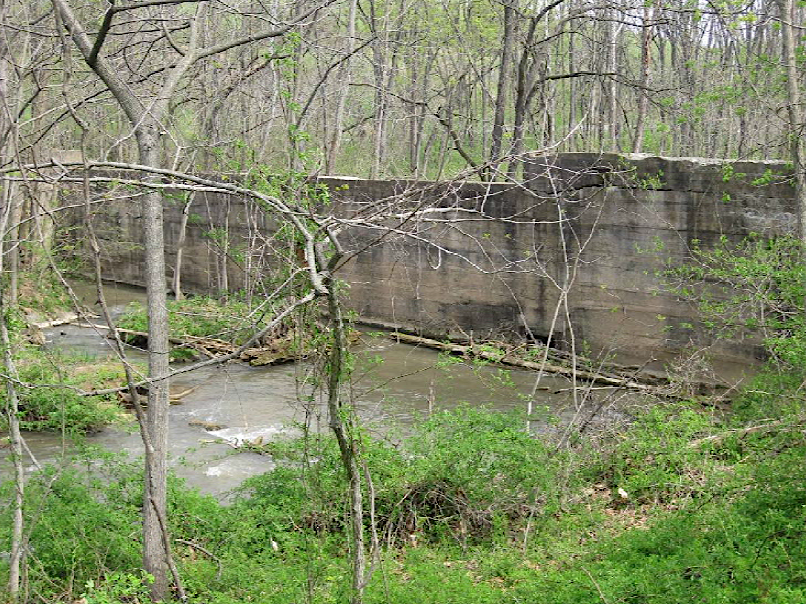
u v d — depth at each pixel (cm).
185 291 2969
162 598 874
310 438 1088
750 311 1655
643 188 1836
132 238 3134
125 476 1132
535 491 1096
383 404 1680
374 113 3033
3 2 946
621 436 1269
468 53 2588
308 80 2316
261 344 2061
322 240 707
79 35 848
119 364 1806
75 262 1814
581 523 1038
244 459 1430
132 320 2217
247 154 1133
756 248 1595
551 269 2078
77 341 2147
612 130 2706
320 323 706
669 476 1097
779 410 1233
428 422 1198
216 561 964
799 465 921
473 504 1095
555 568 911
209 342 1975
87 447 1155
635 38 3600
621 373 1894
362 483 1062
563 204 2022
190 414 1691
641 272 1920
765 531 845
